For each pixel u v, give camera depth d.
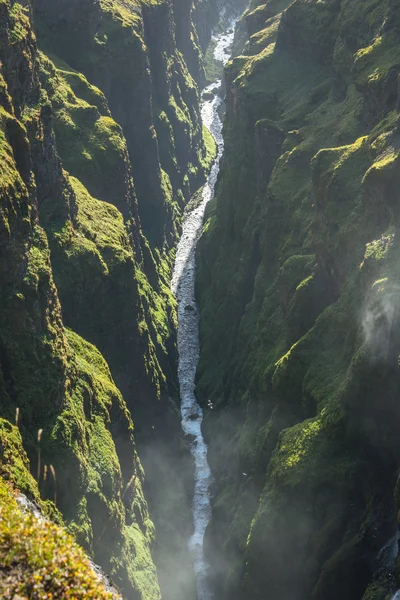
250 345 99.25
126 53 141.12
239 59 137.25
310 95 110.75
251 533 68.94
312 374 73.00
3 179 67.50
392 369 61.75
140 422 95.12
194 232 165.62
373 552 60.25
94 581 27.56
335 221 78.06
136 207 123.81
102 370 83.12
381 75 85.25
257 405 88.44
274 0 154.75
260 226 105.31
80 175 107.12
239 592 72.94
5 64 78.62
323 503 64.75
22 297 66.69
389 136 76.06
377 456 63.97
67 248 85.38
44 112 85.88
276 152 109.56
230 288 118.12
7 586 25.78
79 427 69.12
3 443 55.81
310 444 66.81
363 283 68.69
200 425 109.81
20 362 65.50
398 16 90.44
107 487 70.38
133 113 144.38
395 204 68.69
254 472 79.56
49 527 28.44
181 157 180.12
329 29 112.88
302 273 84.50
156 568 78.88
